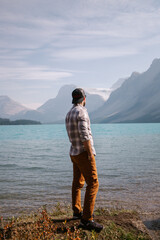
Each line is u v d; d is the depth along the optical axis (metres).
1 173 10.29
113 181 8.26
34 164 13.05
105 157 15.63
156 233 4.05
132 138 39.16
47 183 8.15
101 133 61.06
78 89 3.66
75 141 3.50
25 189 7.32
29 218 4.27
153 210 5.23
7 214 5.09
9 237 3.24
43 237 3.15
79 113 3.41
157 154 17.08
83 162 3.50
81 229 3.49
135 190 7.00
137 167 11.41
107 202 5.84
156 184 7.76
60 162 13.80
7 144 30.69
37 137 48.91
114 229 3.75
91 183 3.54
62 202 5.98
